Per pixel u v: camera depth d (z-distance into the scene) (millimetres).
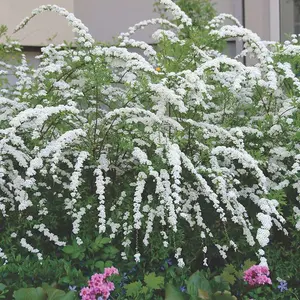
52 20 5910
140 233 3062
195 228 3141
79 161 2816
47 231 2930
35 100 3301
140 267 2963
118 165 3215
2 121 3264
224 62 3150
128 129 3135
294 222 3012
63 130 3186
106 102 3543
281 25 6160
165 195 2744
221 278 2670
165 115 3318
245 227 2920
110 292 2639
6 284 2688
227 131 3189
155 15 6367
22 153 2930
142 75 3248
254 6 6156
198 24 5309
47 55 3752
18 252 3061
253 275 2559
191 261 3057
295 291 3020
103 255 2848
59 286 2650
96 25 6547
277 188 3025
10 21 5621
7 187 3166
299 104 3178
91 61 3158
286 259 3215
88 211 3088
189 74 3018
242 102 3645
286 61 3652
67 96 3252
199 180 2809
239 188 3258
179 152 2854
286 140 3309
